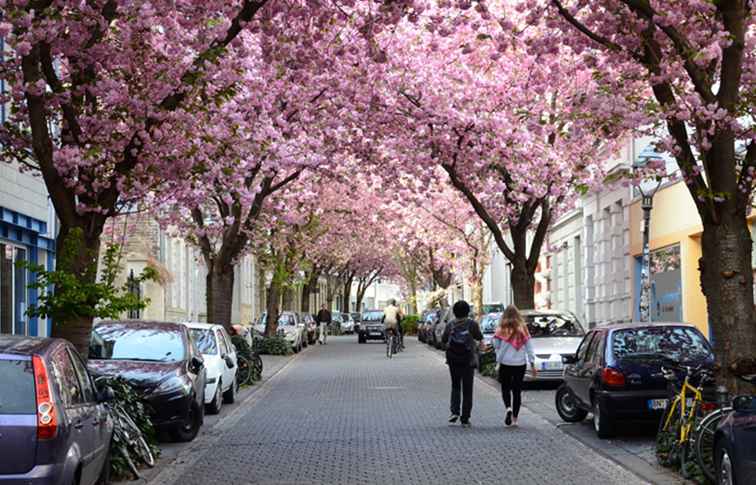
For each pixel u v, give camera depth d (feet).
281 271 143.64
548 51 48.70
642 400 46.42
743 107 40.19
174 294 141.08
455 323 54.95
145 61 50.47
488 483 36.73
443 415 60.34
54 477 25.13
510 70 80.69
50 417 25.32
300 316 180.14
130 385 45.29
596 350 49.96
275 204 103.04
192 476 39.27
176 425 47.98
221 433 53.67
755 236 71.31
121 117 48.88
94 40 48.26
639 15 40.96
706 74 40.86
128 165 47.62
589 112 46.06
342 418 59.36
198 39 49.62
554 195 82.89
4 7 41.60
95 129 48.96
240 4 49.78
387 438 49.80
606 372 47.03
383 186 91.35
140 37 50.49
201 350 66.33
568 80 77.51
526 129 78.74
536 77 66.80
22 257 85.56
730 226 37.93
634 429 51.55
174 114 48.96
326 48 60.39
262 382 90.07
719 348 37.78
